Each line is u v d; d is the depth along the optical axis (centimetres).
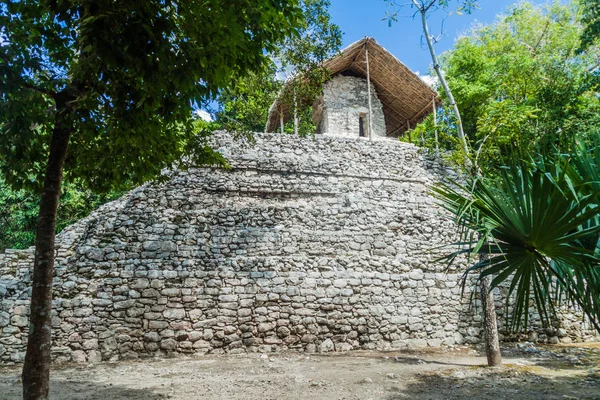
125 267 938
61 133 508
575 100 1720
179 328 923
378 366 810
